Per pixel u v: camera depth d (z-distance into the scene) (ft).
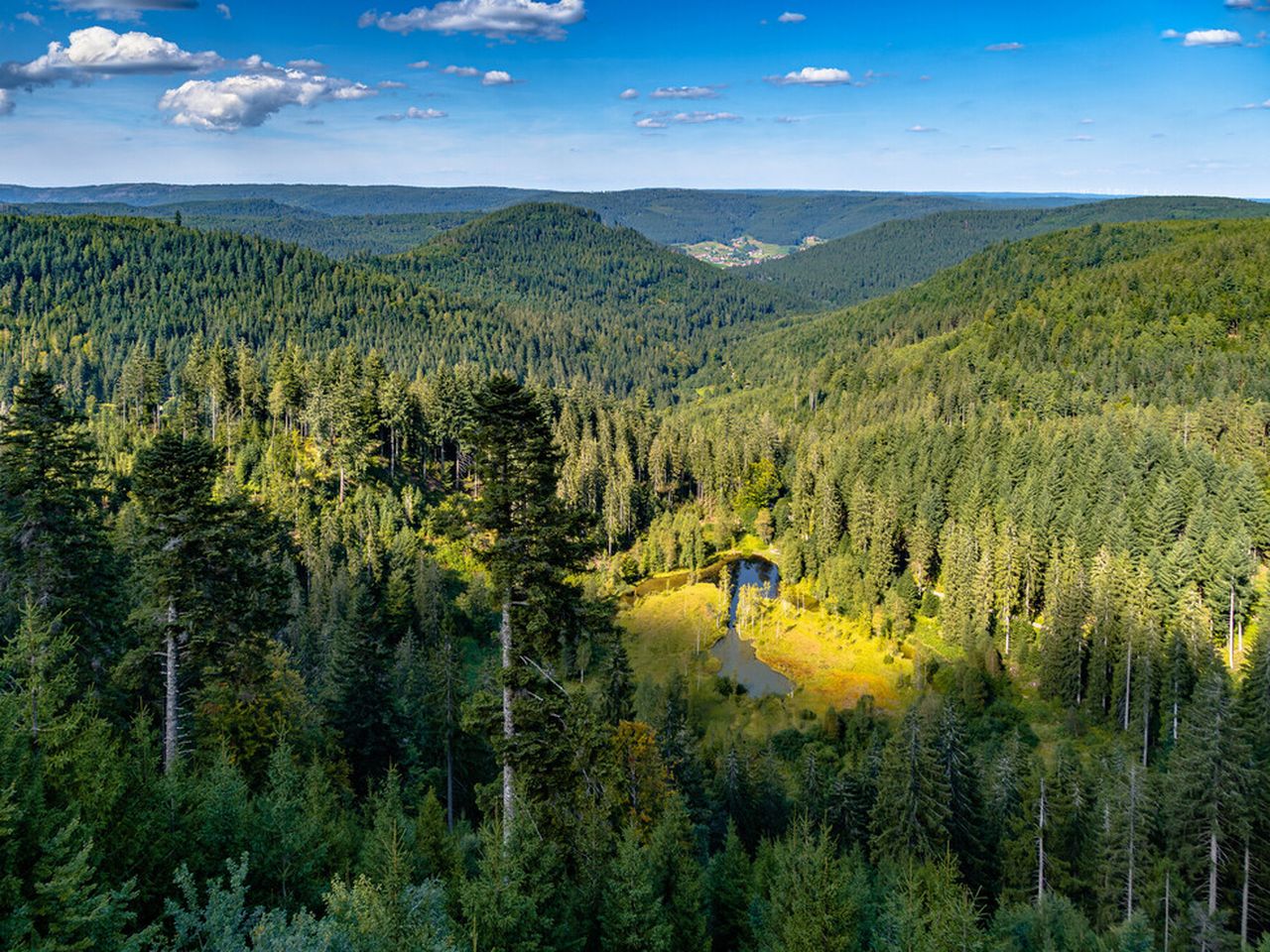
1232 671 281.74
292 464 381.40
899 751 176.55
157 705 129.39
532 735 90.07
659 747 171.12
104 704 118.21
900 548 442.91
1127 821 157.69
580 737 92.48
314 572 316.40
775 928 100.42
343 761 147.84
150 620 113.70
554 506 88.07
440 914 67.21
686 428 646.74
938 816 166.61
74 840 62.54
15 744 64.39
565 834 91.35
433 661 193.16
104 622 124.47
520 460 87.15
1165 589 310.65
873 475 509.76
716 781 200.23
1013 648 334.03
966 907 83.56
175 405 473.26
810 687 335.88
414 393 447.01
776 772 211.20
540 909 82.07
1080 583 310.86
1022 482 435.94
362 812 133.39
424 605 320.29
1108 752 254.06
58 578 118.62
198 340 442.91
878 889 123.03
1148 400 556.92
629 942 83.76
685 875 104.83
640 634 391.86
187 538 111.34
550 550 87.15
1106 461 411.54
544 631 89.71
